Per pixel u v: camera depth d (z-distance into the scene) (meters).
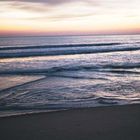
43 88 10.42
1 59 27.36
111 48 44.81
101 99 8.23
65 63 23.27
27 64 22.50
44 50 38.09
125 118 4.48
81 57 30.06
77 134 3.67
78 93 9.30
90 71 17.25
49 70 17.75
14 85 11.26
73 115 4.77
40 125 4.16
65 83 11.91
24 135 3.67
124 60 25.69
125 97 8.58
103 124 4.14
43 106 7.17
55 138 3.52
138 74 15.52
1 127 4.07
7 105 7.31
